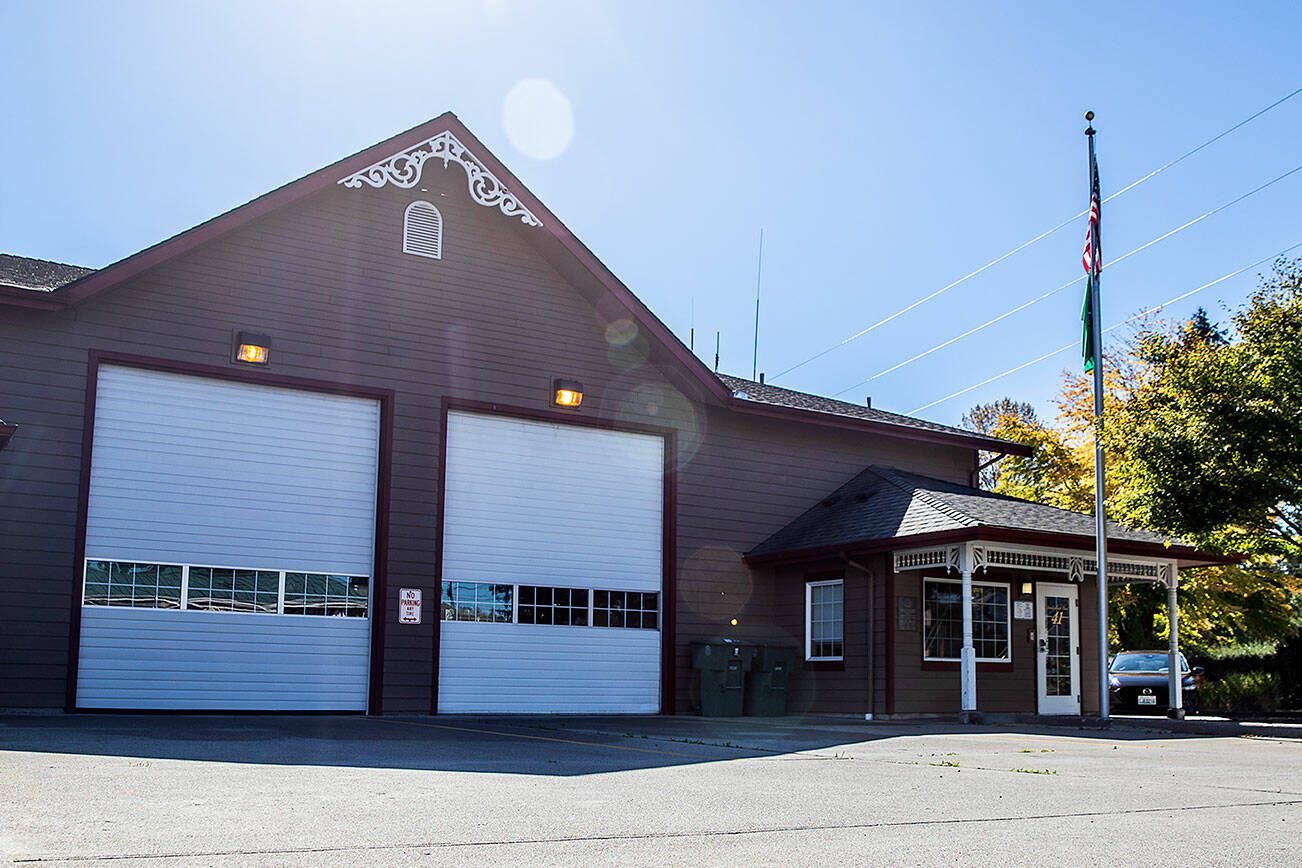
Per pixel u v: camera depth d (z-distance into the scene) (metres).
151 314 15.29
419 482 16.81
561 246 17.97
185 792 6.49
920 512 17.72
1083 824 6.02
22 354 14.53
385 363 16.78
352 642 16.23
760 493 20.12
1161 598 27.70
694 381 19.11
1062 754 11.23
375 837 5.05
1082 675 19.94
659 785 7.44
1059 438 33.44
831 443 21.16
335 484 16.33
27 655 14.16
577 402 18.06
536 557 17.80
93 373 14.85
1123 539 18.03
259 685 15.53
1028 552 17.31
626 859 4.68
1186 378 18.09
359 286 16.75
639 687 18.52
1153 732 15.48
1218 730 15.59
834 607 18.75
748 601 19.64
